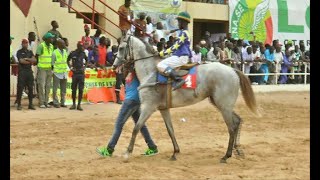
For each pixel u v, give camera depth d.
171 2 22.92
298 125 14.48
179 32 9.97
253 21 25.47
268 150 10.94
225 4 25.19
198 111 16.70
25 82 15.83
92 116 15.18
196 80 9.73
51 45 16.70
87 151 10.66
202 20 25.02
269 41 25.92
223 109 9.68
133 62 10.09
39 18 19.31
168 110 10.03
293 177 8.66
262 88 22.81
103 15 21.31
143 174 8.73
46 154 10.31
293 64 24.14
